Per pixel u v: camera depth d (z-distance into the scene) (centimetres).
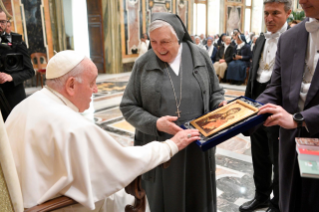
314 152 102
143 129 175
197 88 179
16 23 816
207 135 137
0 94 249
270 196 262
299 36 153
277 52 172
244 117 138
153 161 131
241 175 309
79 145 111
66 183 109
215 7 1595
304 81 151
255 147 238
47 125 115
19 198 92
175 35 168
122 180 120
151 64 179
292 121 132
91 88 132
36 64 859
